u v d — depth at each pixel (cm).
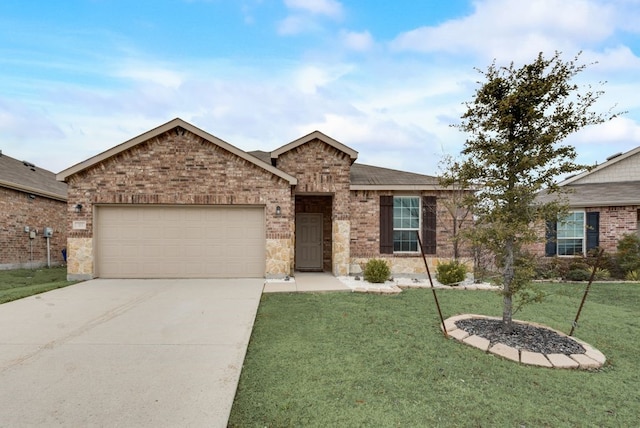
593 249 1220
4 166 1522
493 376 377
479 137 512
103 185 976
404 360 418
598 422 293
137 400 312
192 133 991
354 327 549
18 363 392
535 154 468
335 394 333
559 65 458
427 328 545
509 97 457
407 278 1131
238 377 361
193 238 1009
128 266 994
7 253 1316
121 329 524
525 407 314
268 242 1012
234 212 1020
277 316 614
